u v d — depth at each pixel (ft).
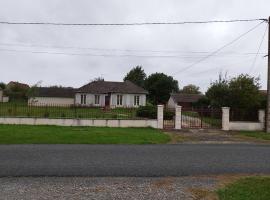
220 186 34.94
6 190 32.40
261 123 99.30
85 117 98.27
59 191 32.45
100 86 217.77
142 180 37.09
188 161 48.06
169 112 113.50
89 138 70.49
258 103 108.68
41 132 76.74
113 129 88.33
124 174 39.60
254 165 45.91
